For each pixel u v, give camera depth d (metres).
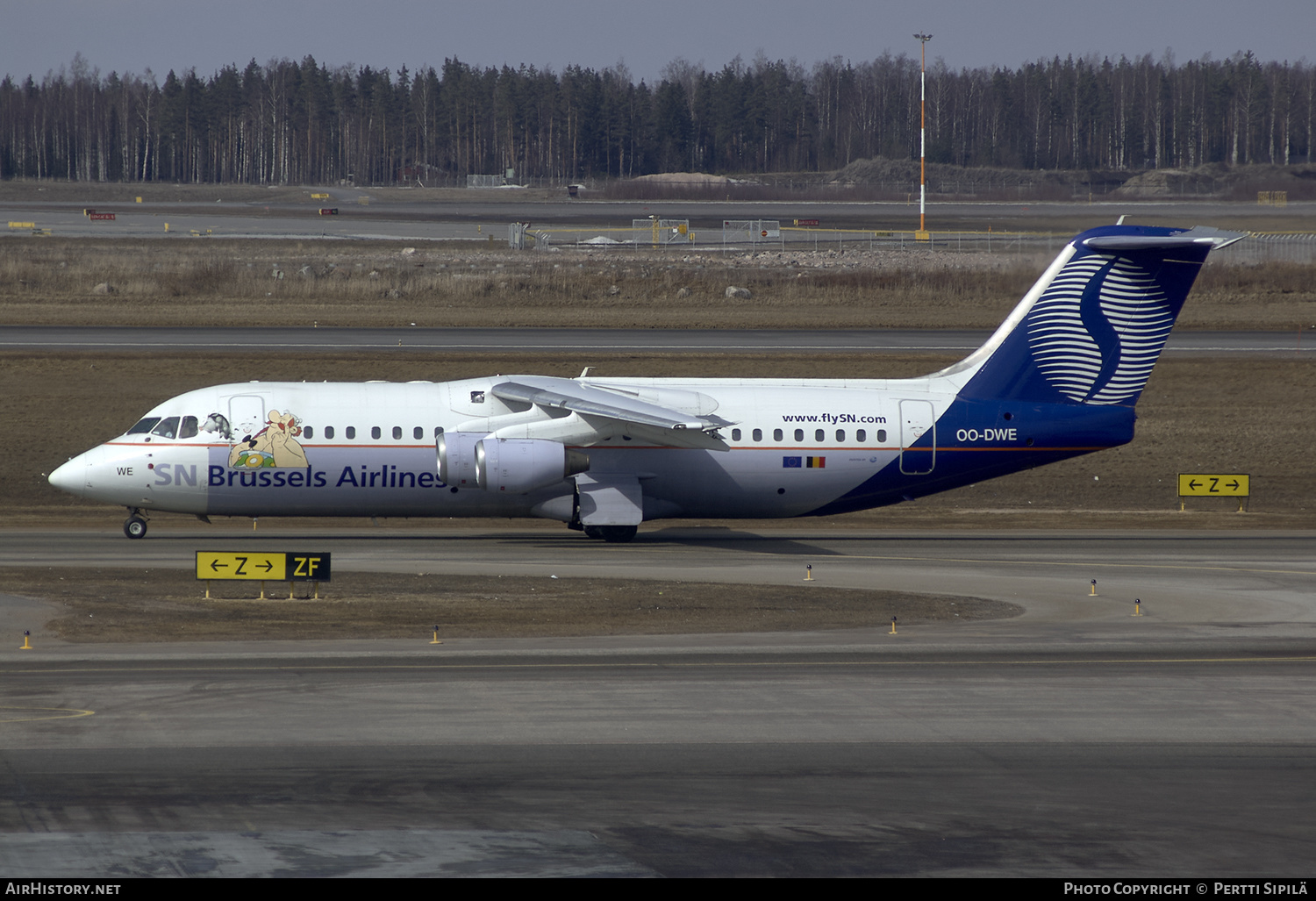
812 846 61.84
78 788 66.88
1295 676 94.19
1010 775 72.19
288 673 89.75
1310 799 69.06
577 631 105.62
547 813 65.12
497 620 108.56
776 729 79.56
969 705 85.44
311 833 62.06
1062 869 59.81
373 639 100.94
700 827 63.84
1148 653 101.25
